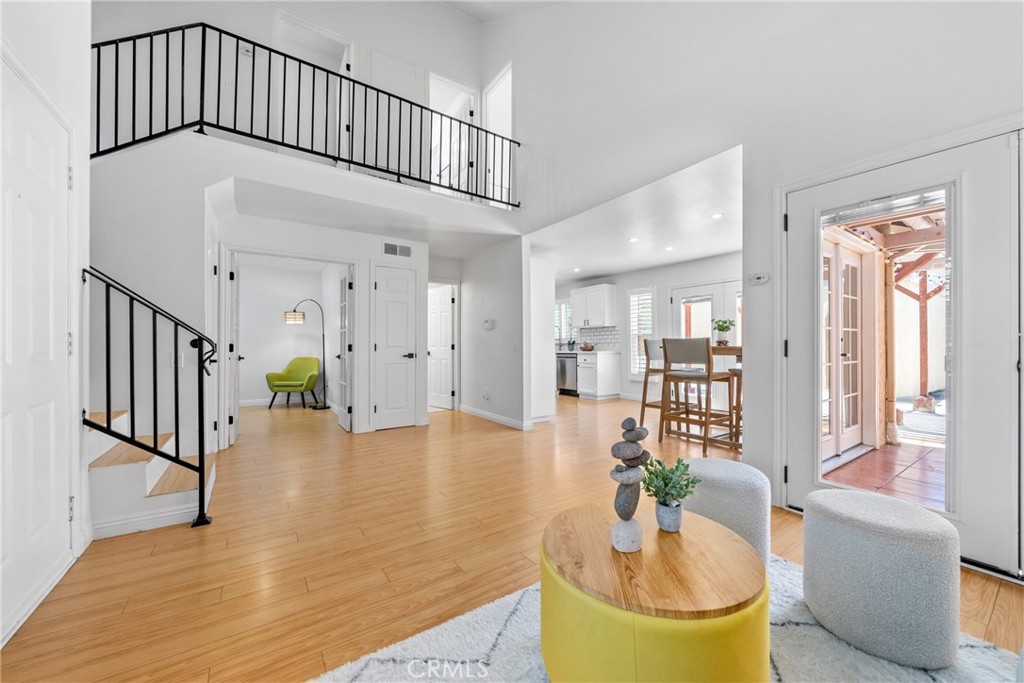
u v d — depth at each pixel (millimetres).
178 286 2799
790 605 1565
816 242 2332
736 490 1749
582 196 3988
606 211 3951
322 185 3480
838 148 2225
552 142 4379
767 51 2529
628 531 1201
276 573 1806
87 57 2033
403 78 5164
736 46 2689
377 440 4371
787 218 2447
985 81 1764
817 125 2307
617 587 1027
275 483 3008
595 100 3828
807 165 2350
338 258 4590
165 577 1766
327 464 3488
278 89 4543
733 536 1304
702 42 2900
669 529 1322
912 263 2713
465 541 2119
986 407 1756
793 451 2441
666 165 3158
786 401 2463
